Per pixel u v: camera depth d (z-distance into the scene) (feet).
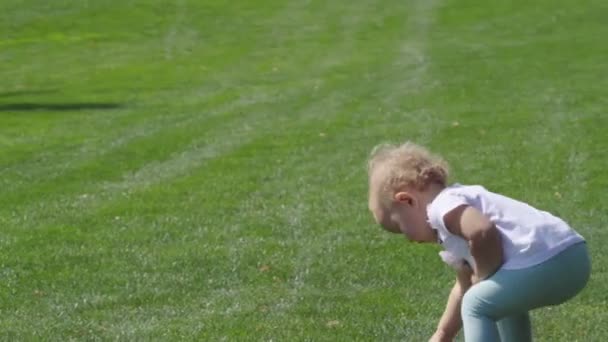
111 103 129.49
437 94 125.59
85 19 233.96
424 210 31.14
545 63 154.30
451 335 33.30
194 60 180.14
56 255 56.13
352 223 62.18
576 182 73.36
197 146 93.15
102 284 50.88
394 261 53.83
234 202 69.10
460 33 202.49
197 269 53.11
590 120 101.60
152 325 44.60
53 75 165.17
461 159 83.35
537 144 88.94
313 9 239.09
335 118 109.09
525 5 231.91
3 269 53.67
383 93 129.08
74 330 44.09
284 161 84.48
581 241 30.78
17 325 44.83
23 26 227.20
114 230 61.82
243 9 241.55
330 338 42.47
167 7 244.63
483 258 30.04
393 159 31.53
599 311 45.44
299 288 49.75
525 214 30.68
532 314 44.93
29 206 69.41
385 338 42.60
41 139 100.63
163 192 72.79
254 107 120.88
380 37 201.87
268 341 42.24
